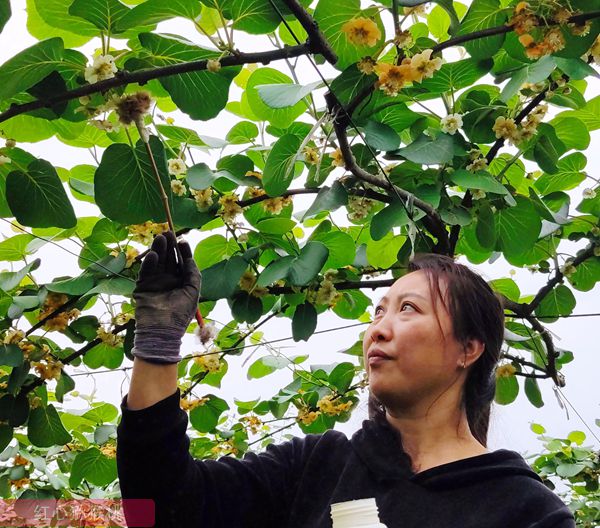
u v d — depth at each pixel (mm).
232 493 1291
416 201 2172
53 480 3180
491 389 1447
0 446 2459
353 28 1813
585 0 1880
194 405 3033
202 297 2236
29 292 2377
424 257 1439
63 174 2400
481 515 1183
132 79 1733
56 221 2023
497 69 2234
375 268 2646
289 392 3352
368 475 1288
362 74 1942
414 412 1309
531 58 1932
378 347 1302
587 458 4152
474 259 2754
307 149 2211
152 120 2195
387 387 1282
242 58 1766
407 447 1325
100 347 2666
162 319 1230
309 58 1783
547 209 2406
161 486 1176
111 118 1830
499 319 1433
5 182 2061
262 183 2219
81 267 2406
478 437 1421
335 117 1937
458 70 2076
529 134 2207
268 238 2447
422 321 1304
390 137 2096
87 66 1723
